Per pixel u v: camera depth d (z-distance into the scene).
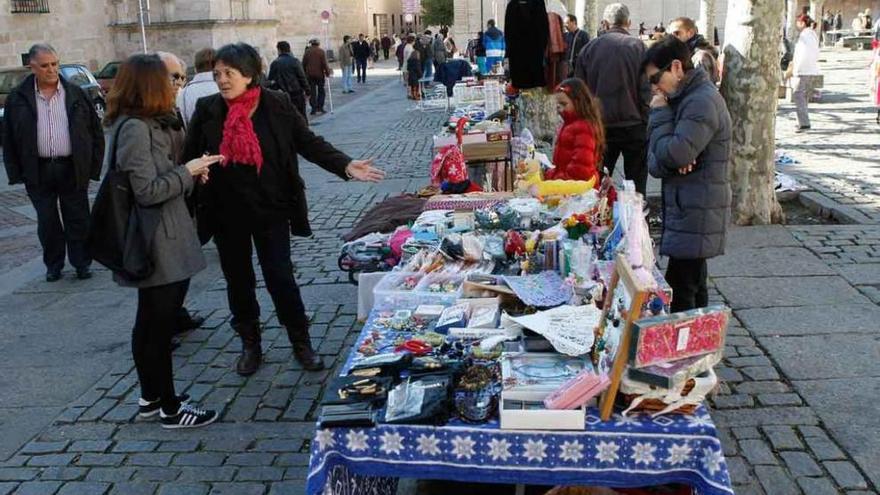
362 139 14.70
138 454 3.88
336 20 48.69
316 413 4.21
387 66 42.62
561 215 4.59
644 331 2.42
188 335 5.39
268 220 4.43
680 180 3.96
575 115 5.45
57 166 6.65
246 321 4.71
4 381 4.82
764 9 6.74
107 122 3.79
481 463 2.57
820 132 12.07
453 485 3.46
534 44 7.62
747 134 7.04
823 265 6.02
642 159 6.92
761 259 6.22
